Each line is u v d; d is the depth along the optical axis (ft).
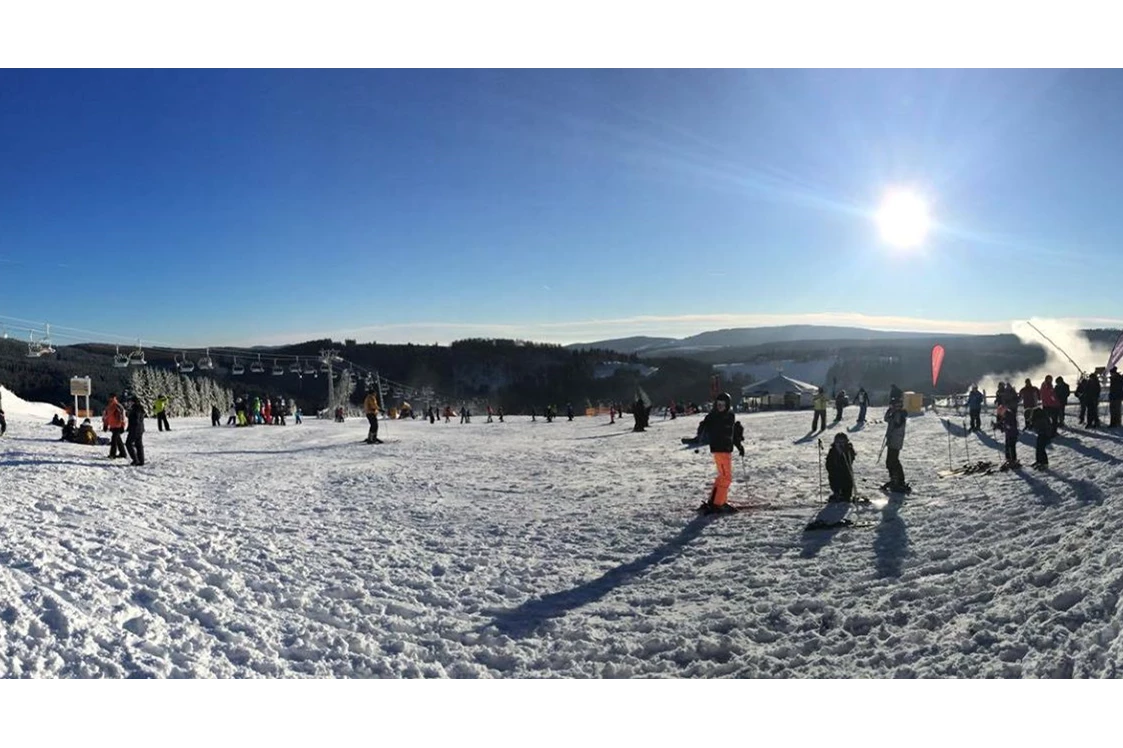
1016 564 23.04
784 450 67.72
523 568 28.12
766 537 31.71
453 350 545.85
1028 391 61.82
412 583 25.68
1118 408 59.26
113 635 17.94
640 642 19.86
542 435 108.58
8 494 37.22
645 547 31.48
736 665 17.95
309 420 181.27
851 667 17.44
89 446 71.82
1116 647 15.51
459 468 63.16
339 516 38.40
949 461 51.06
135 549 26.63
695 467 59.31
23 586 20.43
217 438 95.20
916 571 24.31
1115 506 27.04
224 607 21.29
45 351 131.44
